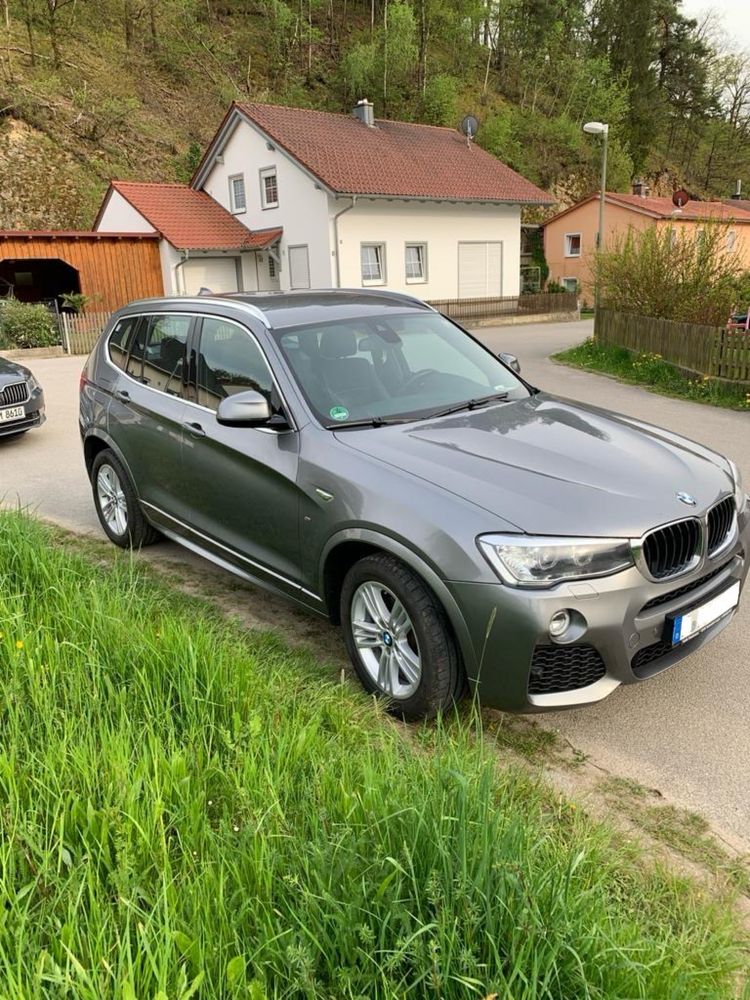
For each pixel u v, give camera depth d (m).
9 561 4.52
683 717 3.58
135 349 5.41
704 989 1.94
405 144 31.44
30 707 3.00
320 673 3.78
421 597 3.21
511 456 3.50
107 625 3.61
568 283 43.09
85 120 36.59
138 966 1.79
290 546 3.87
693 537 3.30
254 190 28.98
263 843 2.11
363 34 52.38
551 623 2.94
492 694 3.10
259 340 4.26
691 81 73.44
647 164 64.88
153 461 4.97
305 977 1.75
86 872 2.06
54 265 28.78
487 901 1.91
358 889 1.99
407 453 3.51
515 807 2.56
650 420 10.52
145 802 2.35
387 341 4.54
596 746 3.36
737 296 14.98
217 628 4.25
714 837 2.80
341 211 26.75
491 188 30.98
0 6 41.38
